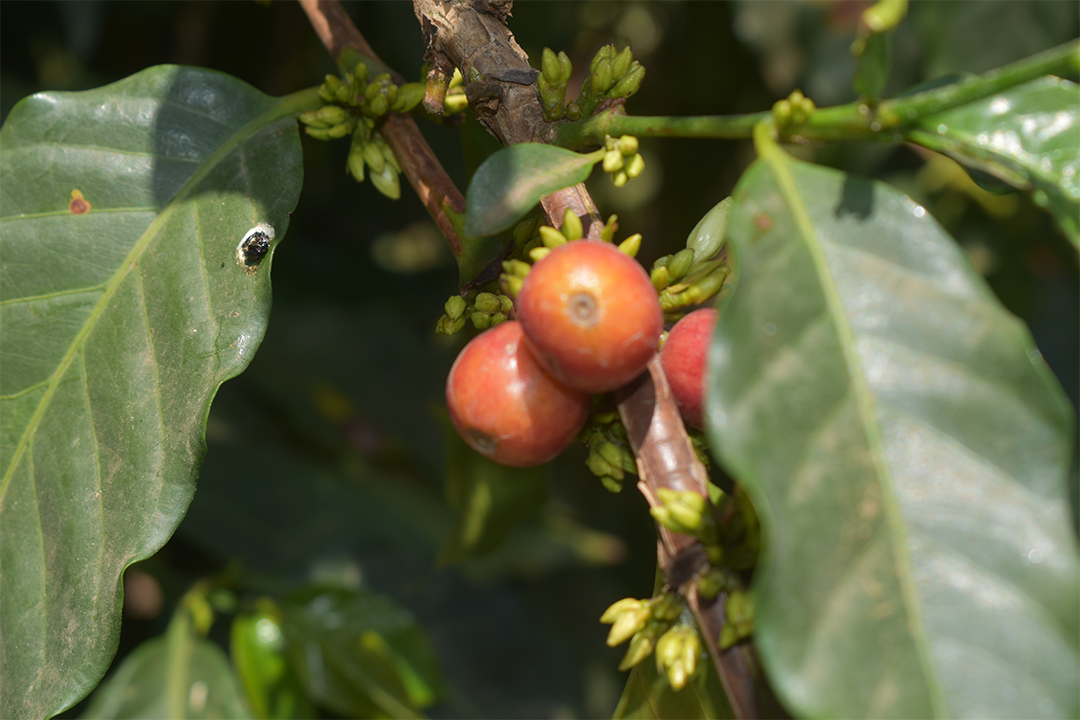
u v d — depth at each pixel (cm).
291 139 24
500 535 30
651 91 56
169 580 42
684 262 22
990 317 19
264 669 34
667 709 21
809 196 19
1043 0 35
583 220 21
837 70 43
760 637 18
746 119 20
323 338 52
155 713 32
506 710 43
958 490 19
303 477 46
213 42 53
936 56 36
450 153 47
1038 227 50
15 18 51
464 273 23
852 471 19
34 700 22
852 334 19
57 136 24
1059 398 19
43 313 23
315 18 25
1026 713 18
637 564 55
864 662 18
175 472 22
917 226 19
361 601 35
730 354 19
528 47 48
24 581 22
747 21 46
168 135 24
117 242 23
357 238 62
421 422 52
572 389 21
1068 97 20
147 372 22
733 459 19
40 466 22
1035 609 18
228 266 23
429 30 23
